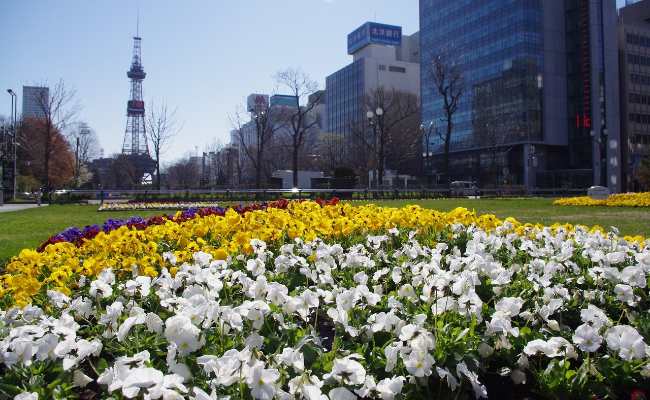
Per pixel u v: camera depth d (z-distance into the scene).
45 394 2.24
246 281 3.51
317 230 6.16
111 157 94.81
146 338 2.78
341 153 70.00
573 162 66.94
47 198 36.59
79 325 3.03
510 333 2.78
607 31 65.69
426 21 84.31
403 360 2.31
